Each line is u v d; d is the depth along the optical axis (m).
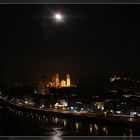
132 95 175.38
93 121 128.88
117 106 148.00
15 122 131.75
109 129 104.50
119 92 191.75
